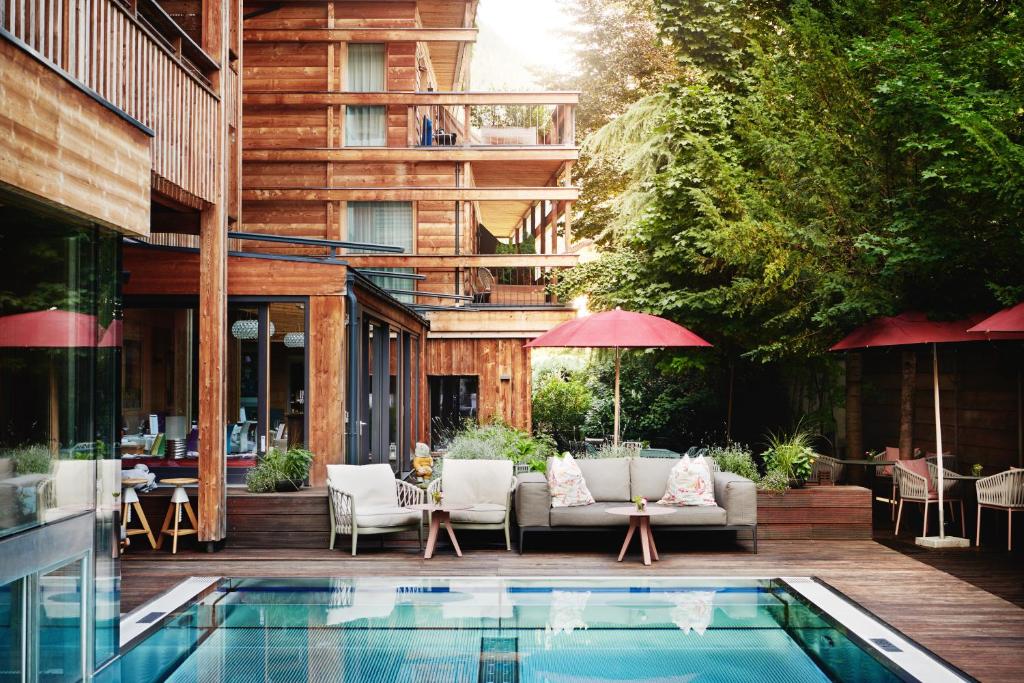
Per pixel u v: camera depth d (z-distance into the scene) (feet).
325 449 32.04
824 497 31.76
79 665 16.48
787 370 49.85
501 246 66.90
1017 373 35.06
